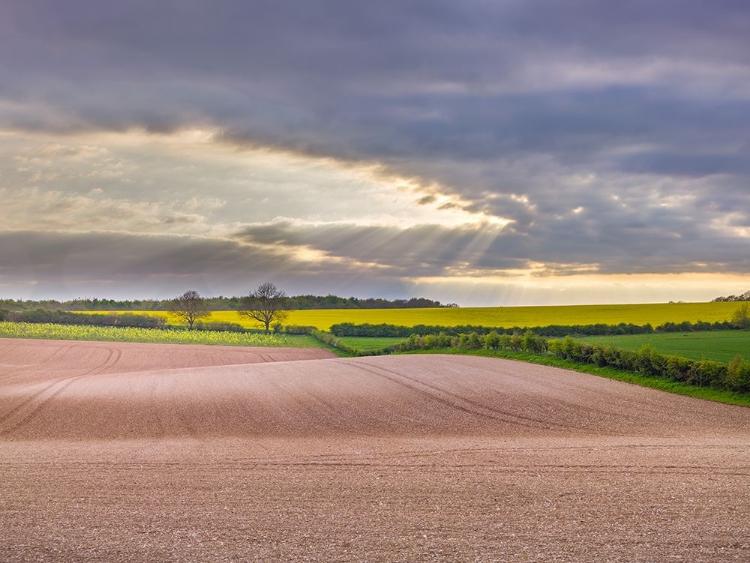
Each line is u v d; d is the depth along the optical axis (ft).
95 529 35.55
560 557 30.45
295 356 212.84
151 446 67.46
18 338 256.73
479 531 34.55
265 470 52.29
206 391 110.93
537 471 49.98
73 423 84.99
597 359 124.26
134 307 470.39
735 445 61.46
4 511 39.34
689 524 35.22
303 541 33.22
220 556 31.19
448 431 76.28
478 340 172.04
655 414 82.74
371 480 47.67
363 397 102.01
